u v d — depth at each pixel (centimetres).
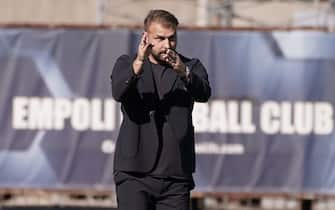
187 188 1938
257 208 4466
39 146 3797
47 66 3797
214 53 3772
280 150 3775
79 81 3794
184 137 1909
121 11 5462
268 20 5634
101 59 3784
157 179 1911
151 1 5516
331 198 3781
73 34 3791
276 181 3781
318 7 5416
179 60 1848
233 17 4950
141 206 1903
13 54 3797
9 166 3800
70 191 3797
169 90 1908
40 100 3797
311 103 3772
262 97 3772
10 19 5662
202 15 5119
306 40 3766
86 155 3794
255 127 3775
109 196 4241
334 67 3762
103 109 3784
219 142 3772
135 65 1833
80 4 5719
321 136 3772
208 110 3772
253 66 3778
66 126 3797
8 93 3797
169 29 1842
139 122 1905
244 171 3775
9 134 3794
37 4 5691
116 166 1927
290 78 3772
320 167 3775
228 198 4012
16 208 4316
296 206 4388
